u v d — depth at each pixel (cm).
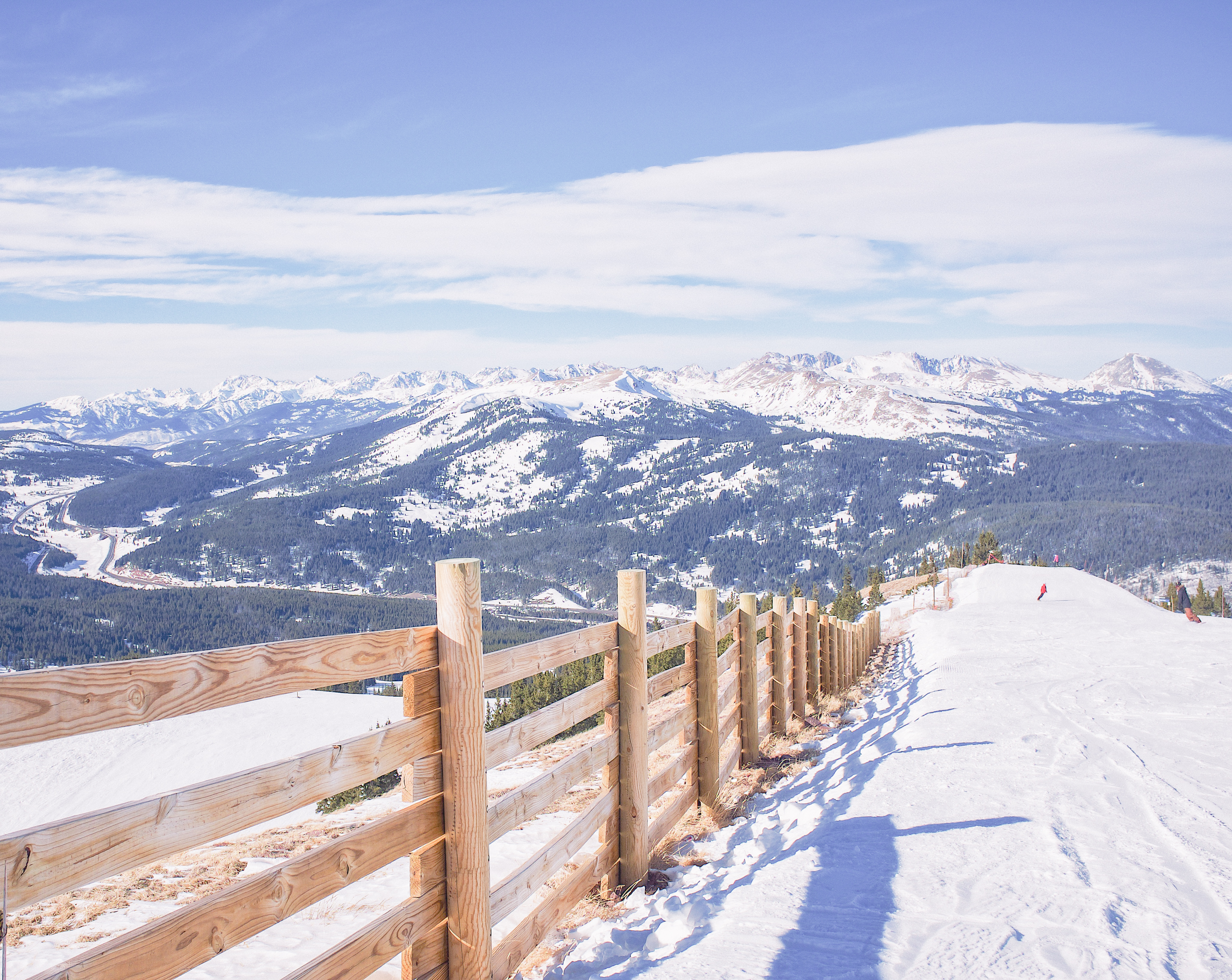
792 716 1050
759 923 338
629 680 457
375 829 252
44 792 7038
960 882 375
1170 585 12888
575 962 340
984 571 7700
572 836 393
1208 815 486
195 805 190
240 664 205
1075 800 521
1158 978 275
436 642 287
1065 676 1242
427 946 279
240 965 436
